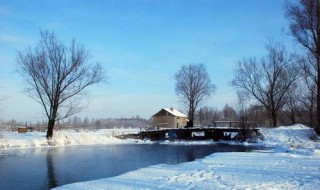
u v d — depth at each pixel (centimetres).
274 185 1287
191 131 5506
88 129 7131
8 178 2055
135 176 1659
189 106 8100
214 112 12375
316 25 4166
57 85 4488
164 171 1777
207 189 1277
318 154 2414
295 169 1638
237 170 1686
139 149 4000
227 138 5334
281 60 5881
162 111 8162
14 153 3453
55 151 3697
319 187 1224
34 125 5916
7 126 5169
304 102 6219
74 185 1530
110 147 4331
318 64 4297
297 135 4512
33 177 2081
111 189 1391
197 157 3077
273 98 5866
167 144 4925
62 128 6531
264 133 4766
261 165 1825
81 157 3109
